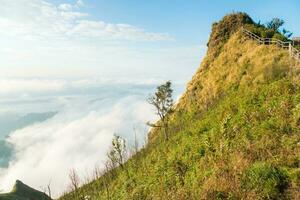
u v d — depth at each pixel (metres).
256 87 42.25
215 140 34.22
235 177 21.88
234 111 38.56
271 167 20.80
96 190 78.62
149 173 48.31
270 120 28.69
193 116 74.06
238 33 84.25
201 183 26.08
